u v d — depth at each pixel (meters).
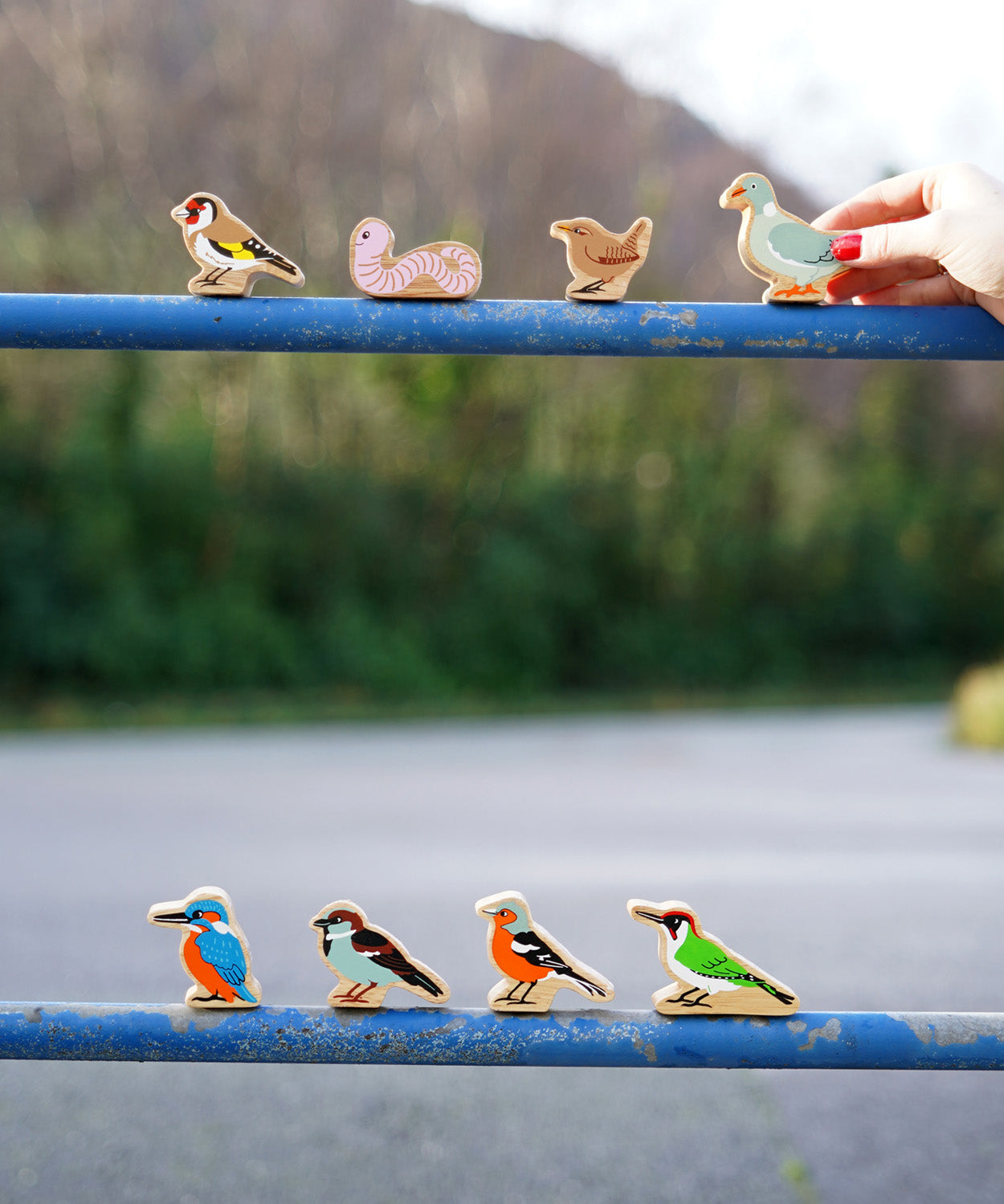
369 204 13.25
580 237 0.94
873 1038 0.93
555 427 14.62
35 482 11.52
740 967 0.93
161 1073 1.87
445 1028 0.93
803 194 14.53
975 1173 1.51
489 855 3.88
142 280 11.84
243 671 11.97
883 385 17.08
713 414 15.47
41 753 7.51
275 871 3.58
